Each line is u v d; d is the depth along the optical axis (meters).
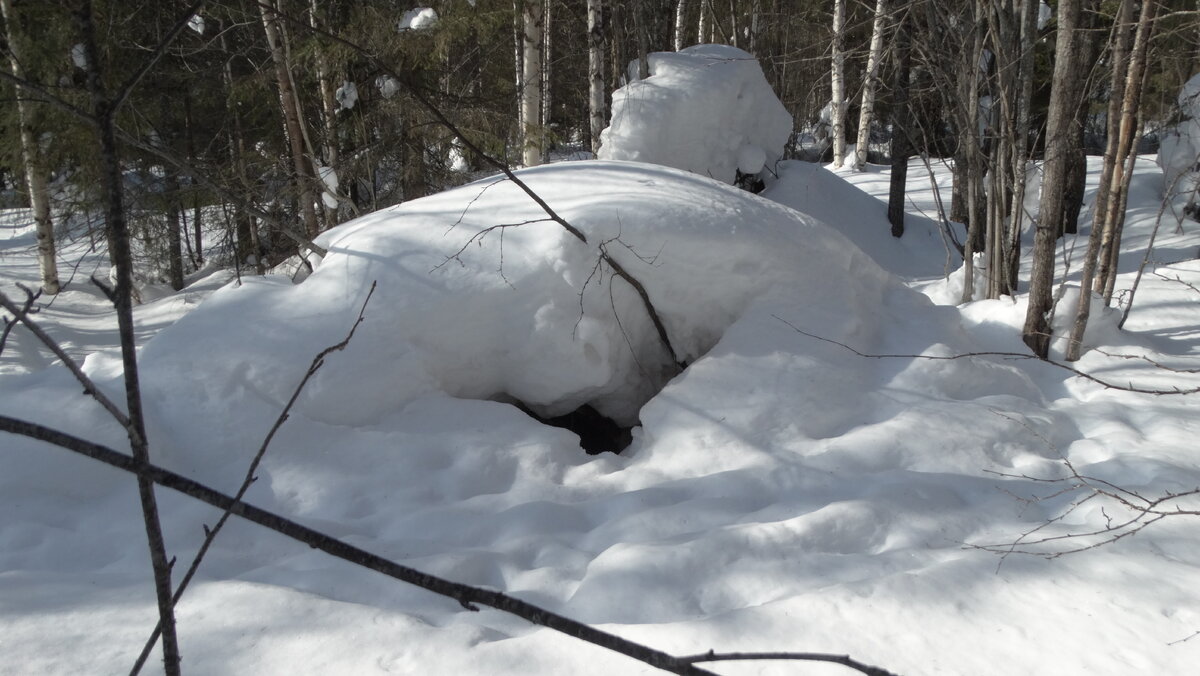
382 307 3.98
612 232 4.13
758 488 3.45
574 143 20.19
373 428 3.79
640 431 4.14
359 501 3.43
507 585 2.93
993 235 5.93
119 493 3.36
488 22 8.46
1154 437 3.81
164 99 10.38
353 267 4.15
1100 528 3.04
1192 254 8.06
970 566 2.76
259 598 2.61
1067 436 3.91
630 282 4.25
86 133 8.55
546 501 3.44
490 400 4.38
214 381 3.69
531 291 4.07
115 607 2.60
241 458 3.52
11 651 2.35
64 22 7.88
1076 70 4.58
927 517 3.16
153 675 2.29
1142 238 8.92
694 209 4.36
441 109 8.88
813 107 15.25
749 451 3.71
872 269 4.83
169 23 8.91
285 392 3.71
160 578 1.07
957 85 6.21
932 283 7.35
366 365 3.85
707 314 4.45
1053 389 4.52
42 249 11.33
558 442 3.90
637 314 4.44
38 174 9.81
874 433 3.74
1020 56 5.68
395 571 0.91
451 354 4.09
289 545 3.14
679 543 3.00
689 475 3.66
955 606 2.56
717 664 2.29
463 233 4.24
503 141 8.78
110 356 4.04
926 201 11.25
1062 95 4.59
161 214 9.61
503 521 3.30
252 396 3.67
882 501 3.22
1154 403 4.16
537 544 3.15
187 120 10.88
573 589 2.88
